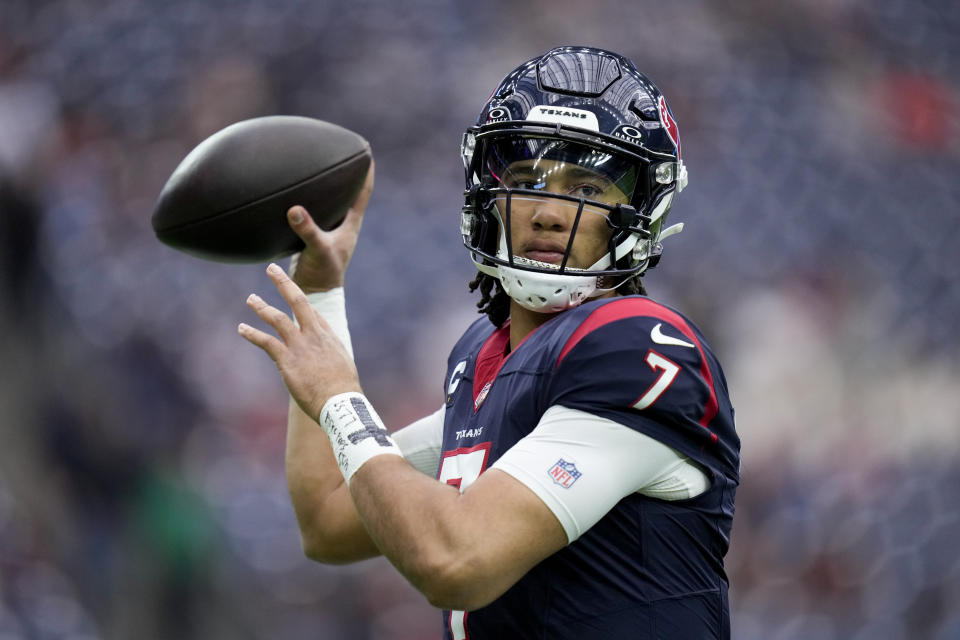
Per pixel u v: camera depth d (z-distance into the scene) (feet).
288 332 21.01
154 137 104.94
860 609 85.10
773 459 91.56
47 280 88.53
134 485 76.79
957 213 118.73
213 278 90.27
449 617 21.03
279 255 24.44
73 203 95.45
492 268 22.89
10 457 75.20
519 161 21.52
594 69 21.84
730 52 120.88
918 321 108.68
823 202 113.91
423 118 109.70
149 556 72.79
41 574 69.82
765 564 85.05
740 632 81.46
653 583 19.60
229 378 85.15
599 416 19.11
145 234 94.99
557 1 117.70
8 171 90.68
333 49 111.24
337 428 20.15
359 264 97.71
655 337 19.72
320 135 24.31
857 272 109.91
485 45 114.62
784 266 107.86
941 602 87.66
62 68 106.73
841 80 122.72
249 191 23.27
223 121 107.14
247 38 110.63
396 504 18.69
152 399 83.41
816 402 96.94
